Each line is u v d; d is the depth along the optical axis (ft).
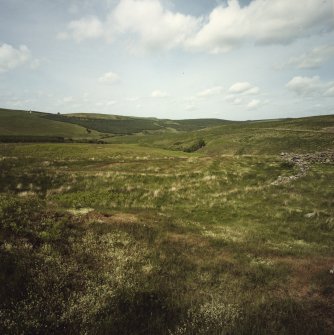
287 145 321.73
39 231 43.04
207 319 26.68
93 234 47.29
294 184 106.93
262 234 66.49
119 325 25.41
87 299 28.19
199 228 66.18
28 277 30.09
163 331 25.12
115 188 99.60
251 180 115.75
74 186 100.78
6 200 51.88
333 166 127.54
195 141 447.83
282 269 41.96
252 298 32.65
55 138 422.82
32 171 113.19
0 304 25.52
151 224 60.34
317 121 479.00
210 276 38.14
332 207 84.94
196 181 112.06
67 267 34.22
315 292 34.91
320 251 56.03
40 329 23.97
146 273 36.58
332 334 26.23
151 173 122.11
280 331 25.94
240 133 441.27
